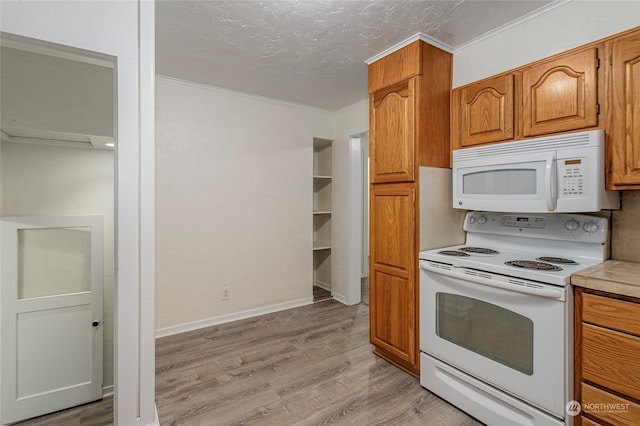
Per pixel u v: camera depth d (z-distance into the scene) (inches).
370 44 86.0
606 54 57.7
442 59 86.0
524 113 69.5
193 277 116.6
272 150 134.0
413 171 81.4
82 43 48.5
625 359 47.3
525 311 57.9
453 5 69.1
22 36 44.7
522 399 58.7
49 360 89.7
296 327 118.1
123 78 51.8
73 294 92.8
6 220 85.0
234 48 88.6
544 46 70.9
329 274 164.6
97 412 91.0
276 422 66.6
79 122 83.1
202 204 118.1
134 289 52.7
